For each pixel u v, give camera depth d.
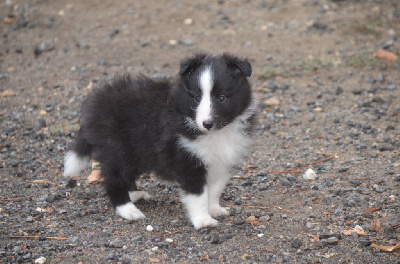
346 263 7.56
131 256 7.86
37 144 12.24
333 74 15.34
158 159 8.80
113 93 9.20
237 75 8.35
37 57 17.05
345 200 9.34
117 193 9.33
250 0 20.67
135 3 20.75
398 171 10.35
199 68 8.27
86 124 9.34
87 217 9.26
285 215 9.02
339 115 13.16
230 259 7.76
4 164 11.30
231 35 18.02
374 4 19.66
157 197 10.12
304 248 7.98
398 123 12.55
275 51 16.84
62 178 10.83
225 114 8.18
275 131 12.64
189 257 7.83
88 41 17.98
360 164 10.82
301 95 14.31
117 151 9.04
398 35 17.33
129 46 17.59
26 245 8.20
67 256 7.89
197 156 8.47
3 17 19.70
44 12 20.08
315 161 11.19
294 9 19.66
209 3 20.58
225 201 9.81
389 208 9.01
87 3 20.78
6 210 9.39
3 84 15.27
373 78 14.88
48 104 14.11
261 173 10.72
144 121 8.77
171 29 18.66
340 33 17.75
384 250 7.80
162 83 9.04
